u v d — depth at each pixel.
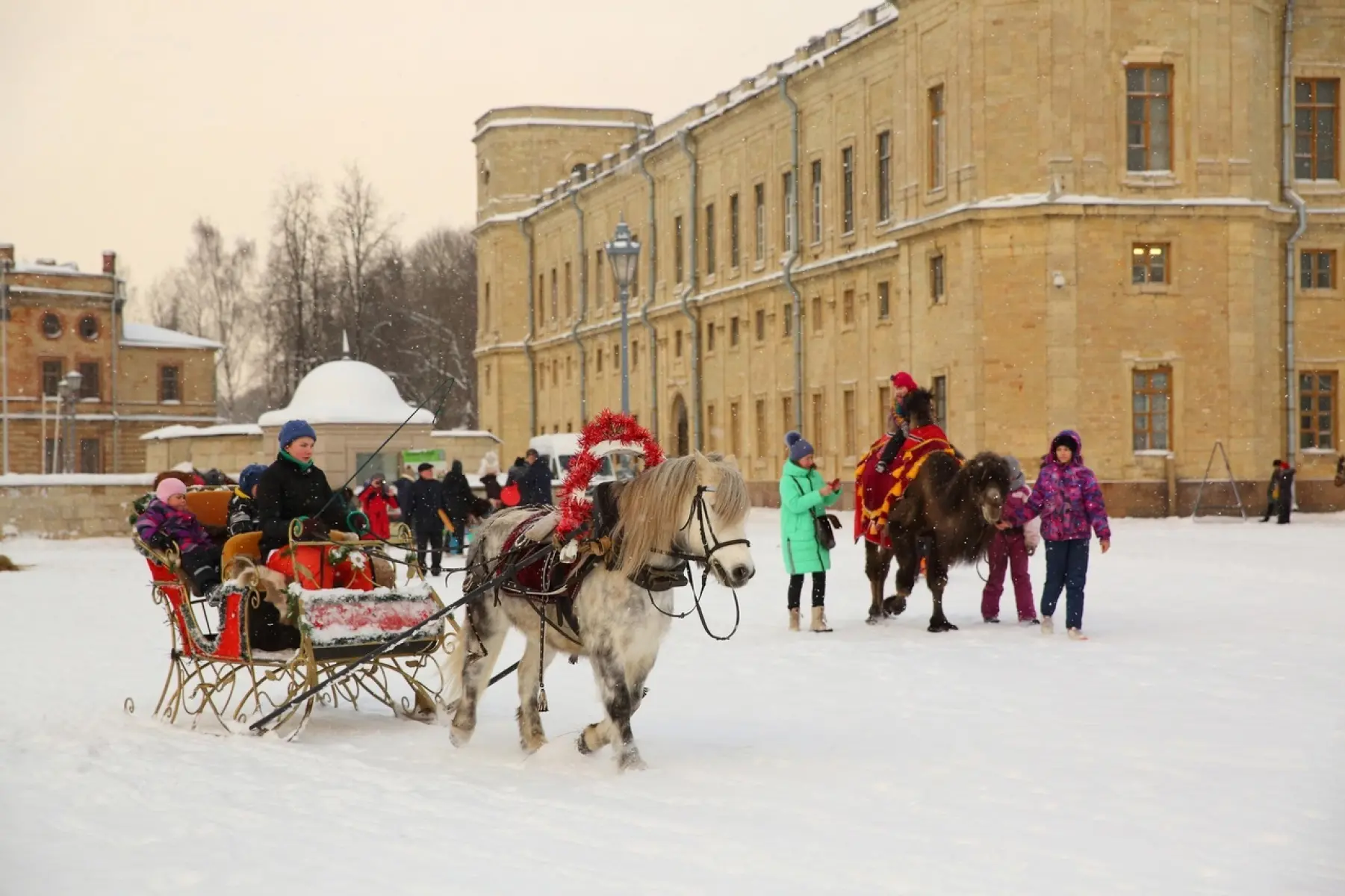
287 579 12.27
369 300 98.12
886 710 12.21
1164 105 43.44
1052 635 17.05
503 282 92.69
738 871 7.36
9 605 23.44
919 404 18.83
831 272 55.41
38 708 13.21
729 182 65.44
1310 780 9.27
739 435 65.00
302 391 41.19
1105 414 42.72
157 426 101.69
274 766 10.58
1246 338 43.28
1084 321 42.59
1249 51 43.53
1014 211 42.59
